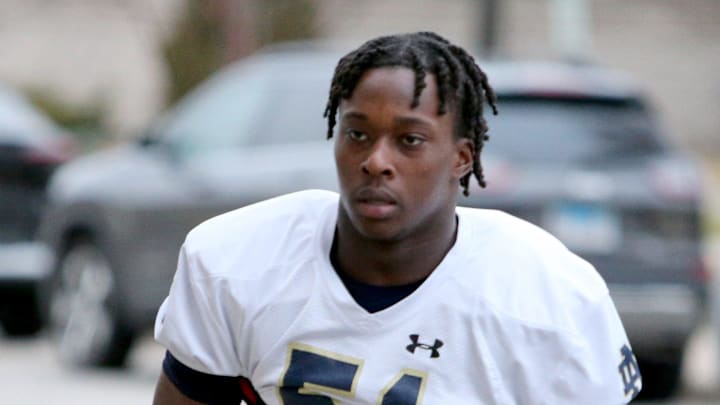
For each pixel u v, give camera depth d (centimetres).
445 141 1120
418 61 1104
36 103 8519
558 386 1138
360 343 1146
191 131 3684
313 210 1204
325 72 3491
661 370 3412
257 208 1223
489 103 1185
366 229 1114
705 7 9662
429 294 1144
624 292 3184
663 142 3306
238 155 3500
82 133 8556
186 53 6284
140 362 3956
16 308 4450
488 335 1135
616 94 3288
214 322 1184
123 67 9138
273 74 3556
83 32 9206
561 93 3234
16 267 4256
